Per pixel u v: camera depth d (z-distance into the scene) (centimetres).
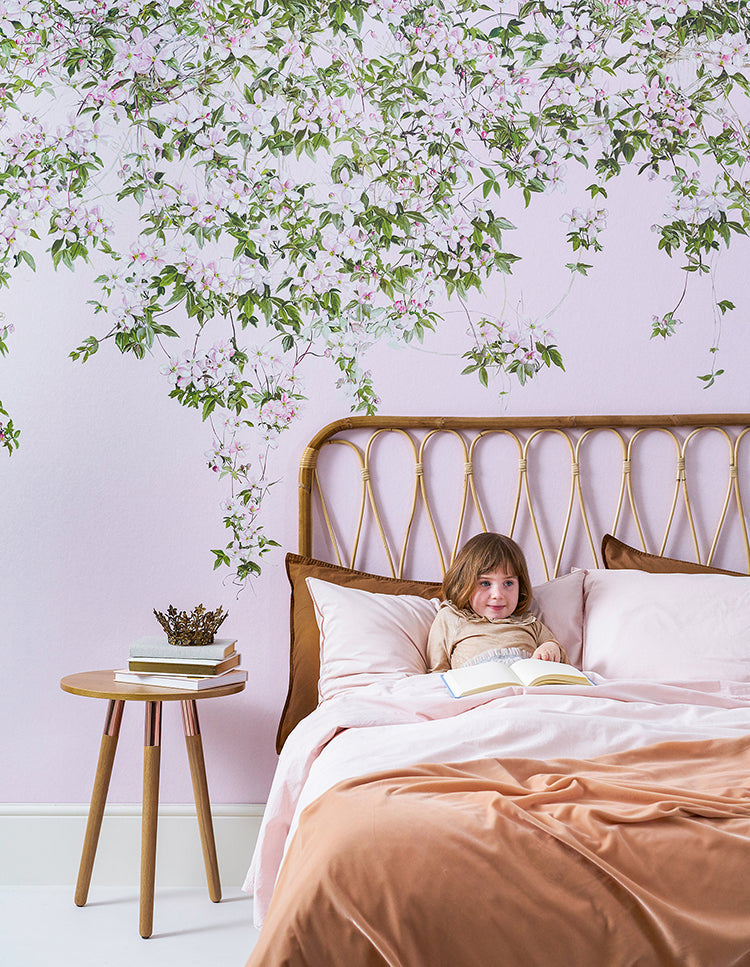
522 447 241
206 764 235
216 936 197
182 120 242
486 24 245
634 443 243
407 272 243
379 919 97
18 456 238
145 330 240
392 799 114
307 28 244
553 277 244
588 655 211
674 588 213
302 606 224
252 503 239
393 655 205
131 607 236
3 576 236
